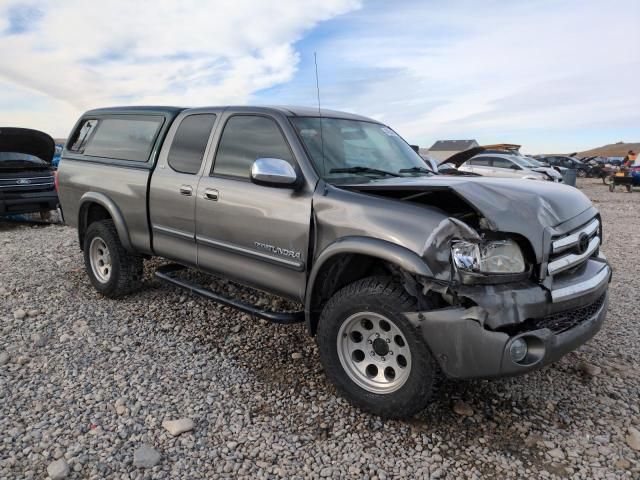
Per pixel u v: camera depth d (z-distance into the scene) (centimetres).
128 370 367
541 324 278
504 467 266
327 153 361
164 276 458
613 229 1035
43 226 1059
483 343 261
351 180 350
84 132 555
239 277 387
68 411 313
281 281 356
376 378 309
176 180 424
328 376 323
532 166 1684
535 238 278
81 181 523
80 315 474
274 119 371
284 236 344
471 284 268
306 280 339
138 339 422
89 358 386
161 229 443
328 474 261
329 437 291
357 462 270
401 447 282
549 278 282
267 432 295
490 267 271
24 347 402
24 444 279
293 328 448
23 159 1009
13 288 558
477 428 299
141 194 455
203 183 401
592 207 348
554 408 320
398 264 278
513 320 265
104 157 514
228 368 373
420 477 259
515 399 330
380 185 307
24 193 988
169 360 385
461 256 268
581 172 3369
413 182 330
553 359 278
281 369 373
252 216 363
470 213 296
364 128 430
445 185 287
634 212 1364
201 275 584
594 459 272
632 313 480
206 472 261
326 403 326
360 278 331
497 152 1809
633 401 328
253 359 388
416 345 278
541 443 285
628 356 390
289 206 341
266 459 272
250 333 436
